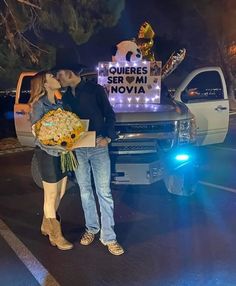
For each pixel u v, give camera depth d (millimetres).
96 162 4570
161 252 4660
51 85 4402
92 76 7168
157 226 5418
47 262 4512
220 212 5871
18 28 13055
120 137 5750
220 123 8438
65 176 4723
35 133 4371
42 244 4977
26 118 7520
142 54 7160
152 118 5789
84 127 4359
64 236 5168
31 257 4629
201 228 5309
